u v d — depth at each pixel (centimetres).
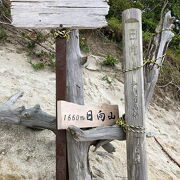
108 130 300
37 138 383
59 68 294
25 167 344
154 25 916
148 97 337
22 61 582
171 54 821
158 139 560
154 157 482
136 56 299
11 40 634
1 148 358
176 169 486
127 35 300
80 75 320
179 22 1036
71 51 318
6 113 364
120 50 766
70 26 291
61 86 293
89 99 559
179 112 689
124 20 299
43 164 354
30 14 287
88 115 299
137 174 296
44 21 289
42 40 623
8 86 483
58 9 291
